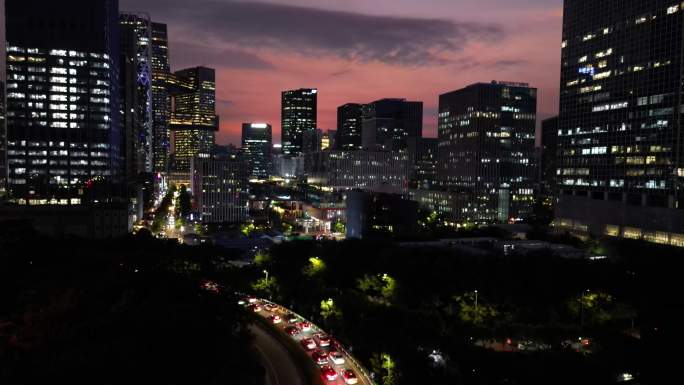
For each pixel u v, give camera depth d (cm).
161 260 14762
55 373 6538
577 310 12350
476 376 9294
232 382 8050
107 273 11750
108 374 6619
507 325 11700
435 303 12975
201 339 8050
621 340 10500
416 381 9362
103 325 8169
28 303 9906
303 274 16075
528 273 13712
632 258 17912
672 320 9388
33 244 15250
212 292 11038
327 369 9981
